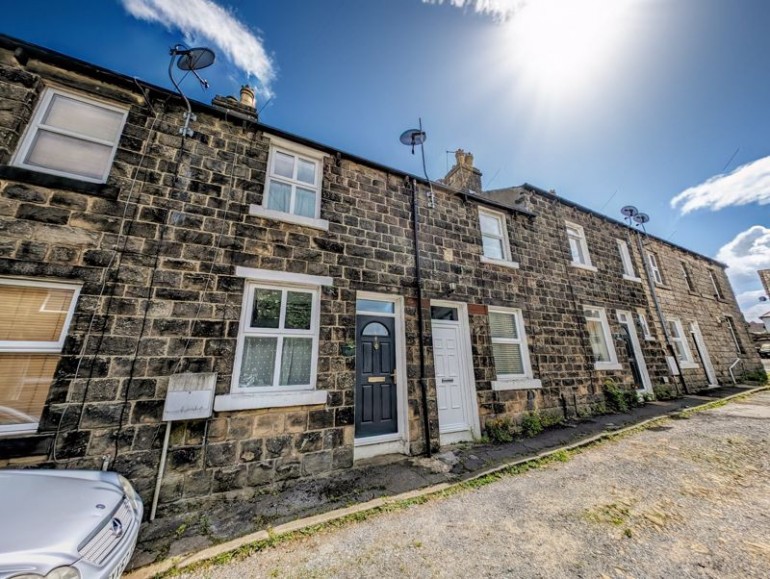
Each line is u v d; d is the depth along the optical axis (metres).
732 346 13.28
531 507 3.39
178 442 3.64
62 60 4.12
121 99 4.42
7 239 3.43
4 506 1.93
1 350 3.28
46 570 1.62
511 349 7.09
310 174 5.76
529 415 6.50
